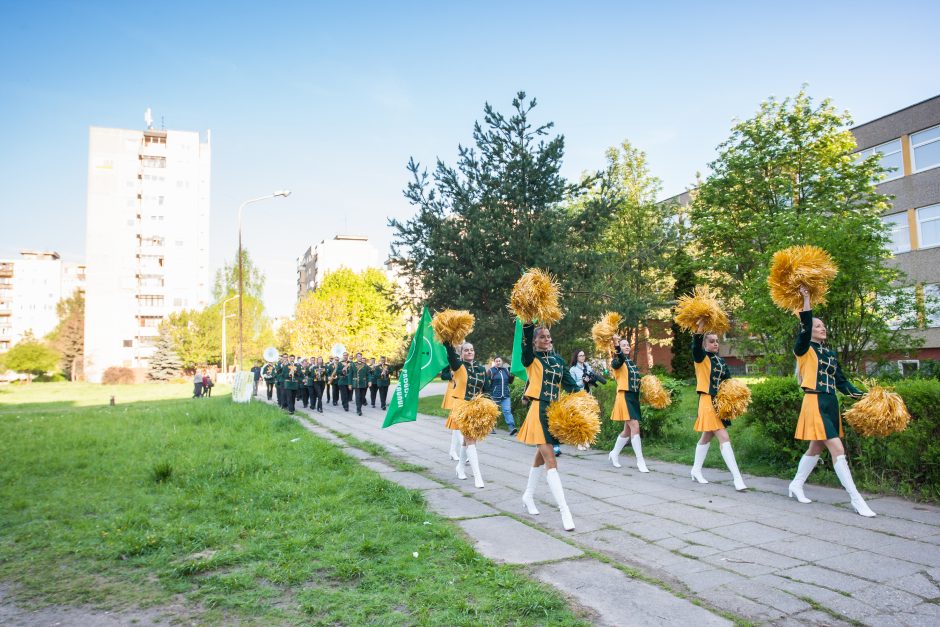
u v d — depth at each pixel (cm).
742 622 330
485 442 1152
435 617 331
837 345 1088
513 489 703
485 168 1816
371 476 734
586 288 1764
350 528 507
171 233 7588
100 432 1251
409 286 1970
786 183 2139
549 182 1745
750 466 802
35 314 12025
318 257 9400
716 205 2333
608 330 829
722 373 704
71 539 490
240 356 2766
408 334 2003
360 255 9256
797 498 612
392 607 351
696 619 333
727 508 591
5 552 461
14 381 7556
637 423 823
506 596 357
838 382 597
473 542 478
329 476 739
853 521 529
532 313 547
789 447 742
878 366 1123
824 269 580
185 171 7688
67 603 366
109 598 373
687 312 710
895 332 1136
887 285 1096
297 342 4878
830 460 700
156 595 376
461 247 1745
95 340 7275
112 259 7388
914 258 2414
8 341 11888
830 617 337
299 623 331
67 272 12825
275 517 544
